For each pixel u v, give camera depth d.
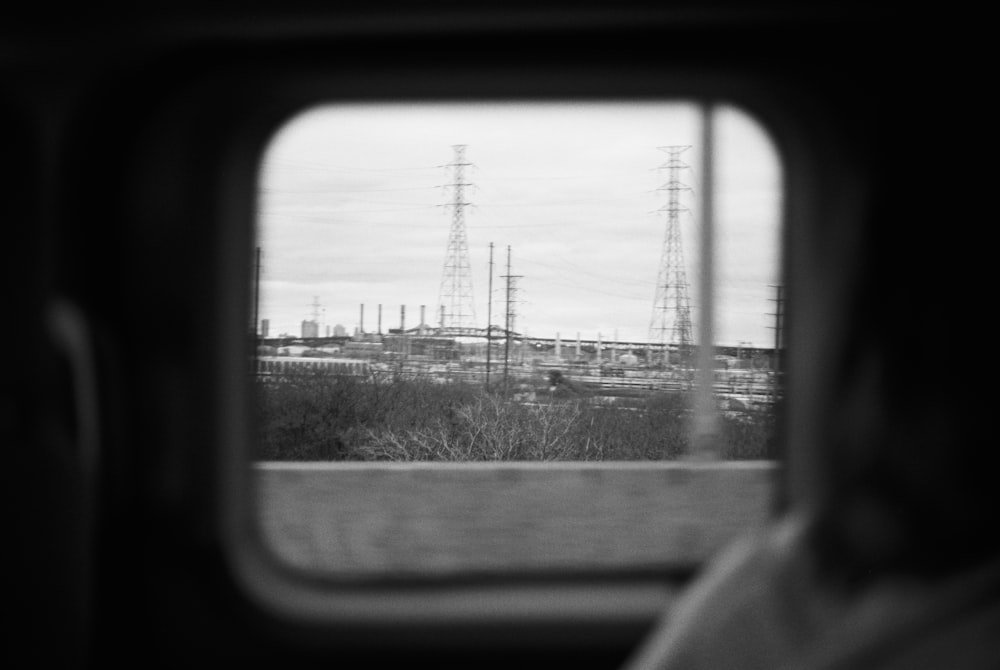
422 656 3.45
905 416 0.68
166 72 3.35
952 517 0.62
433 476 7.61
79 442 2.28
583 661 3.46
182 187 3.52
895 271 0.75
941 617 0.56
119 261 3.44
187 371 3.54
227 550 3.55
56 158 3.25
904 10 2.40
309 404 8.77
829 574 0.72
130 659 3.34
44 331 2.15
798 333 3.20
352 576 3.69
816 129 3.00
